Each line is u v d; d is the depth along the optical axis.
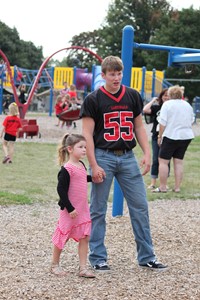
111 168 5.46
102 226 5.57
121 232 7.04
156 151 10.59
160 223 7.68
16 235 6.78
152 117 10.57
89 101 5.40
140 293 4.88
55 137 20.80
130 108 5.48
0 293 4.78
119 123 5.43
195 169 13.66
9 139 13.51
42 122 28.30
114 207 7.89
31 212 8.14
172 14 66.31
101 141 5.45
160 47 7.82
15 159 14.22
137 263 5.77
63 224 5.28
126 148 5.48
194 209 8.83
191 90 57.47
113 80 5.32
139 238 5.59
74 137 5.28
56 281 5.14
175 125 9.93
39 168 12.84
